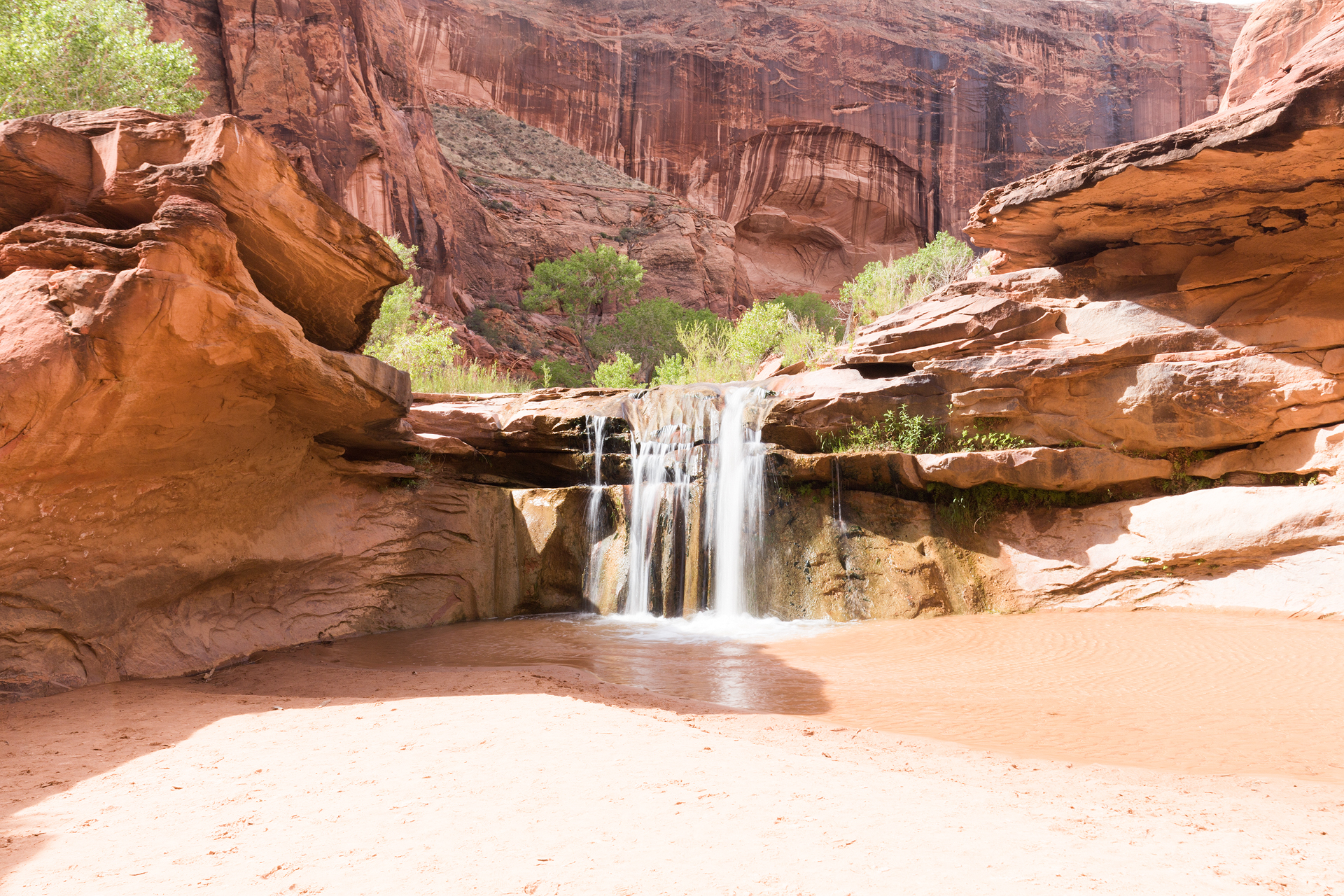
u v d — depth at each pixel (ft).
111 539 24.98
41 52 51.55
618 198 165.89
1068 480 39.99
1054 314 42.88
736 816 11.71
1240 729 20.18
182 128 23.04
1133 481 40.27
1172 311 40.32
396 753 15.52
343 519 37.40
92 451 22.44
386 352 70.54
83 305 20.26
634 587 43.88
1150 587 36.55
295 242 27.17
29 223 21.44
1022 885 9.21
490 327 125.08
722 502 44.78
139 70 57.77
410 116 123.54
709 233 169.48
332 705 21.04
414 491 41.63
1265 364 36.88
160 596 27.53
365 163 108.47
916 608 38.88
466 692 22.20
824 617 40.60
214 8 105.19
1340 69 30.40
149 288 20.63
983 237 44.55
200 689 25.00
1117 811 13.06
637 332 135.13
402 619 39.55
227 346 23.25
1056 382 41.32
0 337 19.88
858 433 44.70
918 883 9.25
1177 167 35.29
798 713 22.17
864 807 12.29
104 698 22.61
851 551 41.50
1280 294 37.83
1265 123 31.99
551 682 23.53
